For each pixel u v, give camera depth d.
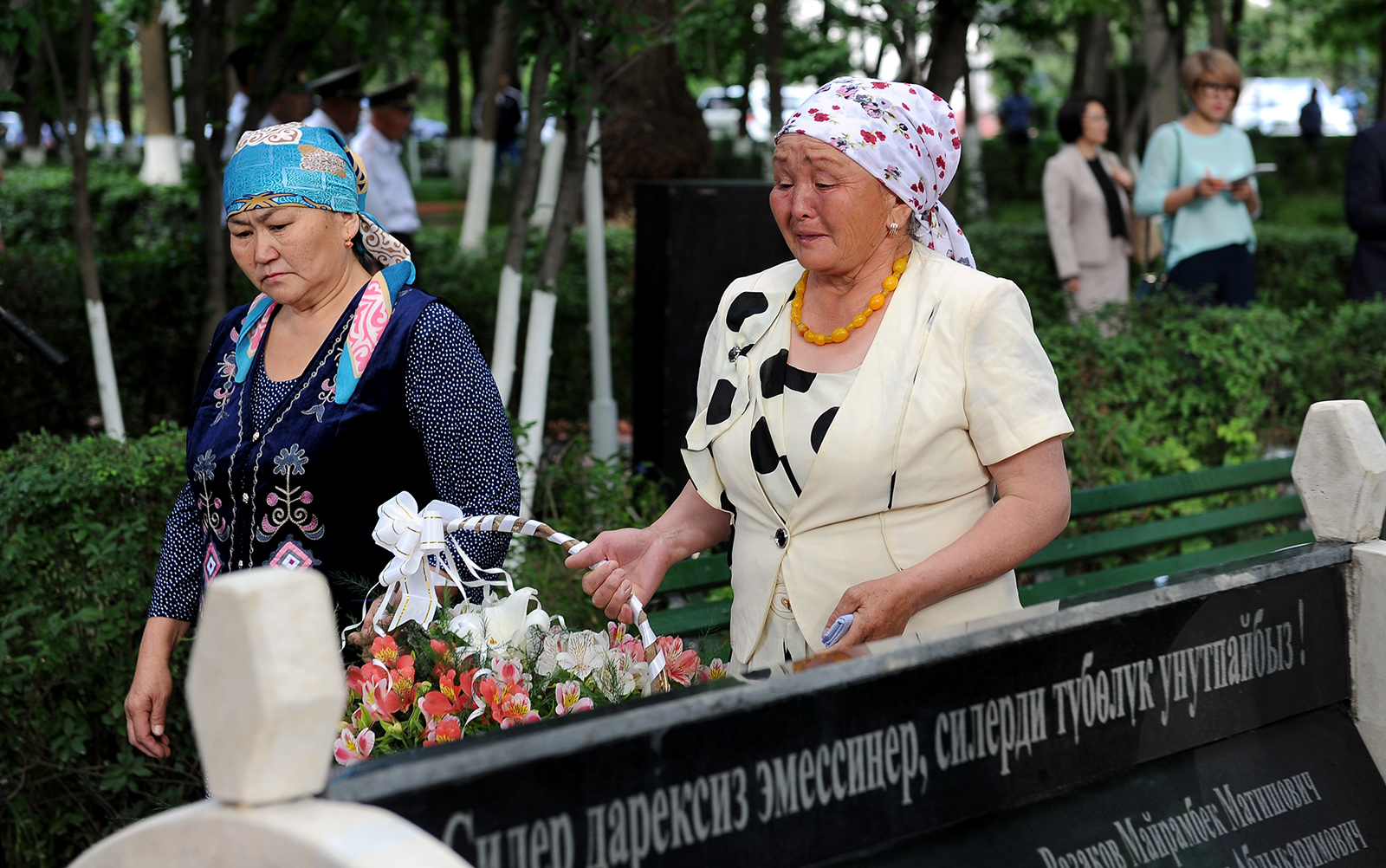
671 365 4.78
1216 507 5.07
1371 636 2.22
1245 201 6.63
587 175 5.69
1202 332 5.17
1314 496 2.31
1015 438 2.04
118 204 12.74
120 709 3.28
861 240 2.08
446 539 2.24
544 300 4.62
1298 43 18.41
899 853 1.62
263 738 1.14
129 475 3.30
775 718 1.51
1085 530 4.71
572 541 2.13
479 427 2.35
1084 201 6.88
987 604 2.14
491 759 1.30
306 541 2.32
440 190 24.59
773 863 1.51
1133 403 5.07
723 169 18.08
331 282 2.37
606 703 2.02
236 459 2.35
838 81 2.14
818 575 2.14
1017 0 7.99
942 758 1.66
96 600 3.30
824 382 2.14
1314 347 5.44
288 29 5.92
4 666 3.26
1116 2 9.24
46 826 3.38
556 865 1.35
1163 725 1.93
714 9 7.10
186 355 6.44
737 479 2.22
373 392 2.31
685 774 1.44
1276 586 2.11
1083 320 5.16
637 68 12.73
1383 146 6.62
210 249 6.00
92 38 5.11
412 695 2.00
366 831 1.14
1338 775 2.16
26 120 19.02
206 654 1.17
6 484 3.22
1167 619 1.93
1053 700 1.78
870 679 1.59
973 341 2.05
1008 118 23.67
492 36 14.38
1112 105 16.19
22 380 5.98
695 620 3.04
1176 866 1.86
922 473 2.08
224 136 5.89
